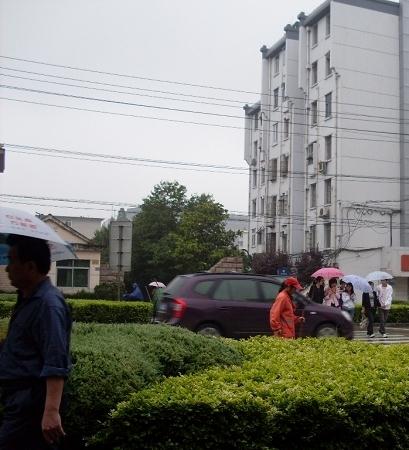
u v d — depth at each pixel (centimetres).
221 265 2741
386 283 2023
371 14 4222
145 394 439
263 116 5250
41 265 374
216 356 601
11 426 350
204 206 5019
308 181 4488
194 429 427
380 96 4191
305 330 1322
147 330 646
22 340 360
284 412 457
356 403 479
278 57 5134
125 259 1891
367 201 4103
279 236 4884
